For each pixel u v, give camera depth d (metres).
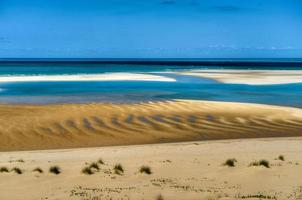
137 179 13.29
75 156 18.16
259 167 14.33
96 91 47.28
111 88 51.06
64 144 22.08
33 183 12.81
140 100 38.66
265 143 21.17
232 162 14.95
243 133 24.86
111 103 36.16
